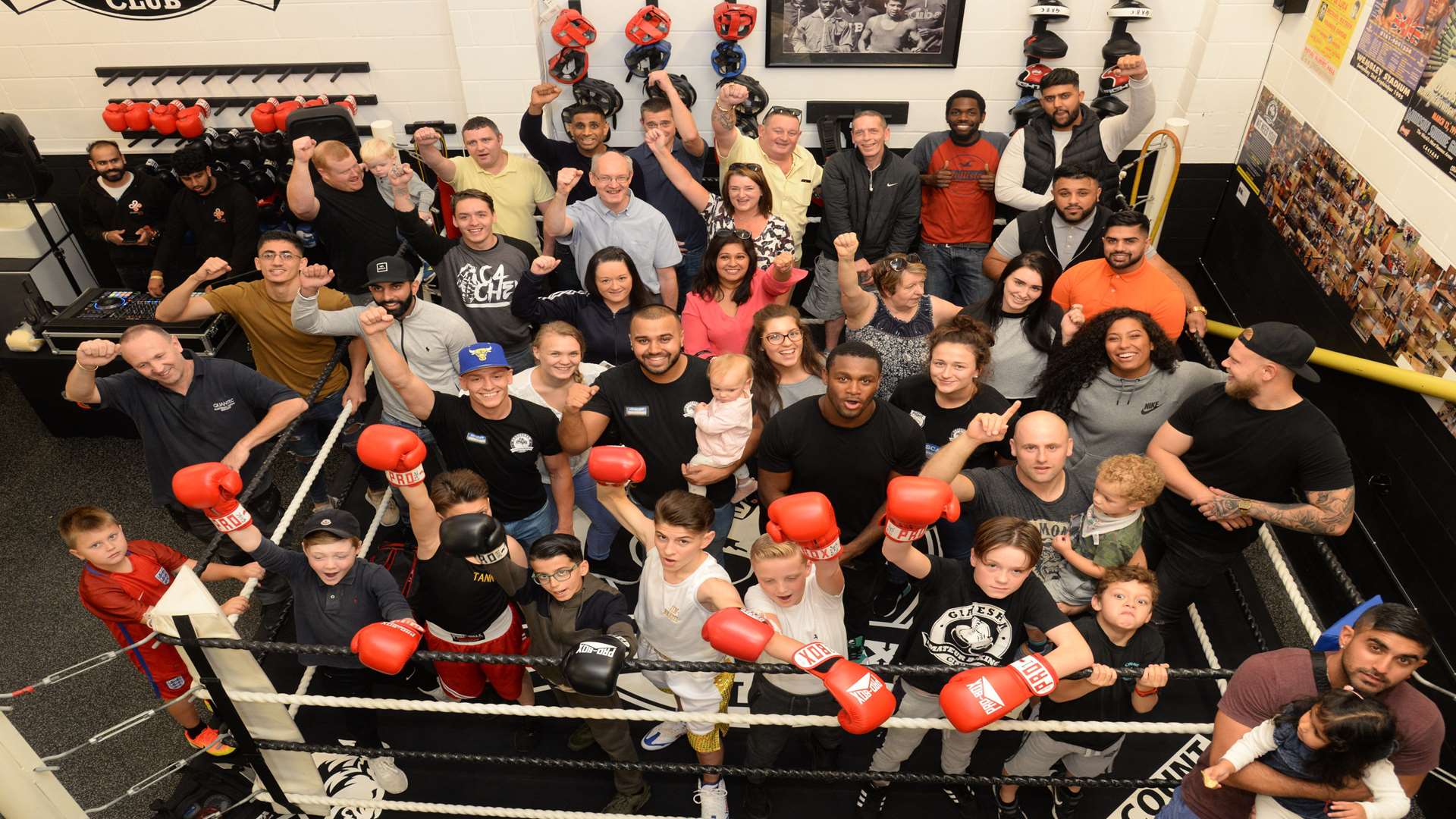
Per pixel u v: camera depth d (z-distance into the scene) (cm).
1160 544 370
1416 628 216
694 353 447
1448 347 386
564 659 263
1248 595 434
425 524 324
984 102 538
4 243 636
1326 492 324
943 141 541
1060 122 516
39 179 577
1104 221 455
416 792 359
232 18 606
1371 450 438
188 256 599
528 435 373
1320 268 495
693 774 363
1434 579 388
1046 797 354
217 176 570
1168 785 303
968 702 245
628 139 642
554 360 373
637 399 370
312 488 513
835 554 262
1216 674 262
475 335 460
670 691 357
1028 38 587
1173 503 356
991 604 289
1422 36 412
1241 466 336
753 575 433
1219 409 338
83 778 402
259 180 607
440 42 613
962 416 368
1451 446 383
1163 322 417
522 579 316
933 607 299
